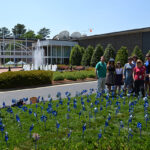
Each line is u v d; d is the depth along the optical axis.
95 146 3.48
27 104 7.09
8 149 3.50
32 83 12.27
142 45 26.34
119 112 5.80
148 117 5.02
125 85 8.11
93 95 8.57
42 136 4.07
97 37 32.72
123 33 28.39
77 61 30.50
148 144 3.62
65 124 4.77
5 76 11.18
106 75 8.20
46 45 33.94
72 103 6.98
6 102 7.81
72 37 39.66
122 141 3.69
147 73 7.82
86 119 5.14
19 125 4.73
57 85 13.09
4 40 37.88
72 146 3.47
